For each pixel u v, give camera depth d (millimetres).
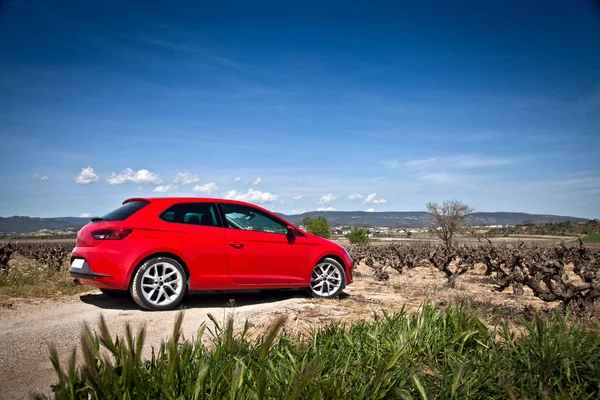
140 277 5660
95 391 1802
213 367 2404
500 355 3156
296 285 6883
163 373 2236
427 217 45250
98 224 5852
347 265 7441
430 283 12586
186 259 5965
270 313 5473
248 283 6426
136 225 5777
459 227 43750
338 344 3426
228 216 6523
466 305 4492
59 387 1762
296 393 1811
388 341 3398
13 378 3211
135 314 5469
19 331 4527
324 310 5785
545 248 16672
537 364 2812
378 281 12258
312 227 89188
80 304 6203
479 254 18375
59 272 11023
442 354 3316
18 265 11922
